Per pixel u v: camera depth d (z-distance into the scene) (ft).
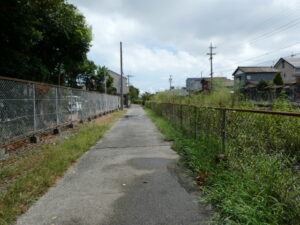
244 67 119.65
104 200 8.29
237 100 21.30
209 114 14.66
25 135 16.58
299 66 106.01
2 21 19.10
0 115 13.83
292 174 7.04
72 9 30.12
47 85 20.59
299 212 6.11
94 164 12.92
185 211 7.38
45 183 9.66
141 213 7.30
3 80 14.17
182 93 44.62
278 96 17.84
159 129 26.76
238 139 10.57
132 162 13.26
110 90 103.40
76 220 6.93
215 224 6.54
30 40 22.03
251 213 6.36
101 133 23.29
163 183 9.87
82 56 33.35
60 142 18.70
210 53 97.19
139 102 182.60
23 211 7.47
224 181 8.92
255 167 8.55
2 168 11.76
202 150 13.82
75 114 29.73
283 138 8.89
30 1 20.30
